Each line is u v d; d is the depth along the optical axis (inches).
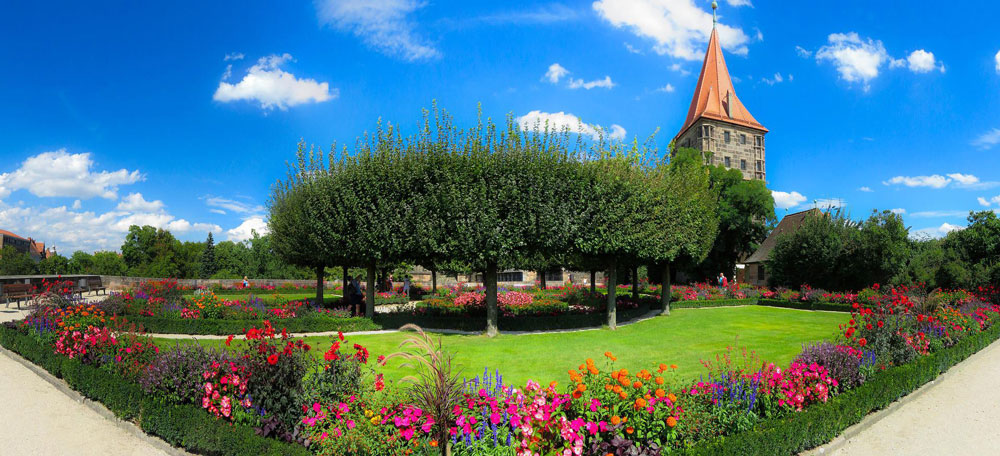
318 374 232.7
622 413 201.2
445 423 179.6
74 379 323.9
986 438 264.8
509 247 514.9
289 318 580.4
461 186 516.7
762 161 2728.8
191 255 2704.2
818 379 273.1
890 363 360.8
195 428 222.5
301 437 201.3
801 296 973.8
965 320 509.7
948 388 367.2
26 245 3914.9
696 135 2677.2
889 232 1021.2
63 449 240.4
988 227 1067.9
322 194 570.9
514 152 535.2
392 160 547.8
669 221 663.1
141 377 267.9
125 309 608.1
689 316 802.2
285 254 806.5
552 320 627.5
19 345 435.2
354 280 754.2
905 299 471.8
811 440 237.3
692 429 204.1
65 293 569.0
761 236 1894.7
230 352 258.7
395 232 530.6
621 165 608.7
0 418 282.8
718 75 2792.8
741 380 243.6
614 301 637.3
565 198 547.2
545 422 185.2
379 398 219.3
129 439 254.4
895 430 277.7
